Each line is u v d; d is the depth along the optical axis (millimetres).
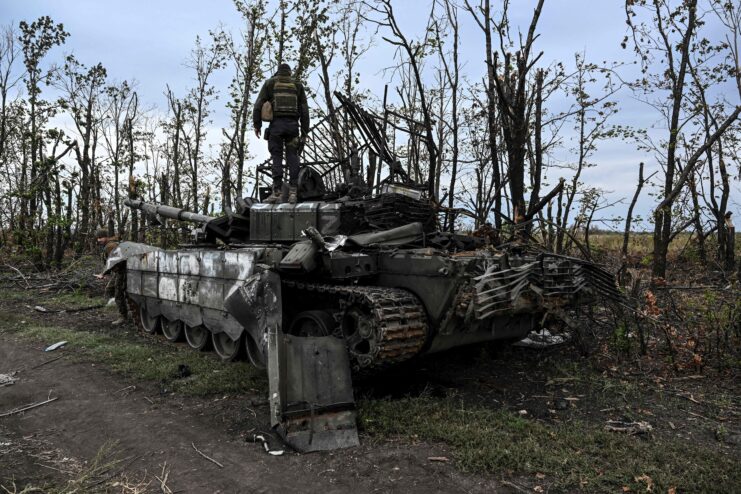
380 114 15344
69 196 19250
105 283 15914
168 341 10242
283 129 9508
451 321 6363
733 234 15688
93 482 4676
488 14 11102
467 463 4758
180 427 5855
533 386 7082
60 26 20547
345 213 7965
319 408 5496
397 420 5734
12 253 19297
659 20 13820
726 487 4348
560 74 12875
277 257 7621
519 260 6988
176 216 11430
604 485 4426
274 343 5617
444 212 9344
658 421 5883
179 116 21766
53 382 7547
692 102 14555
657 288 10469
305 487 4516
